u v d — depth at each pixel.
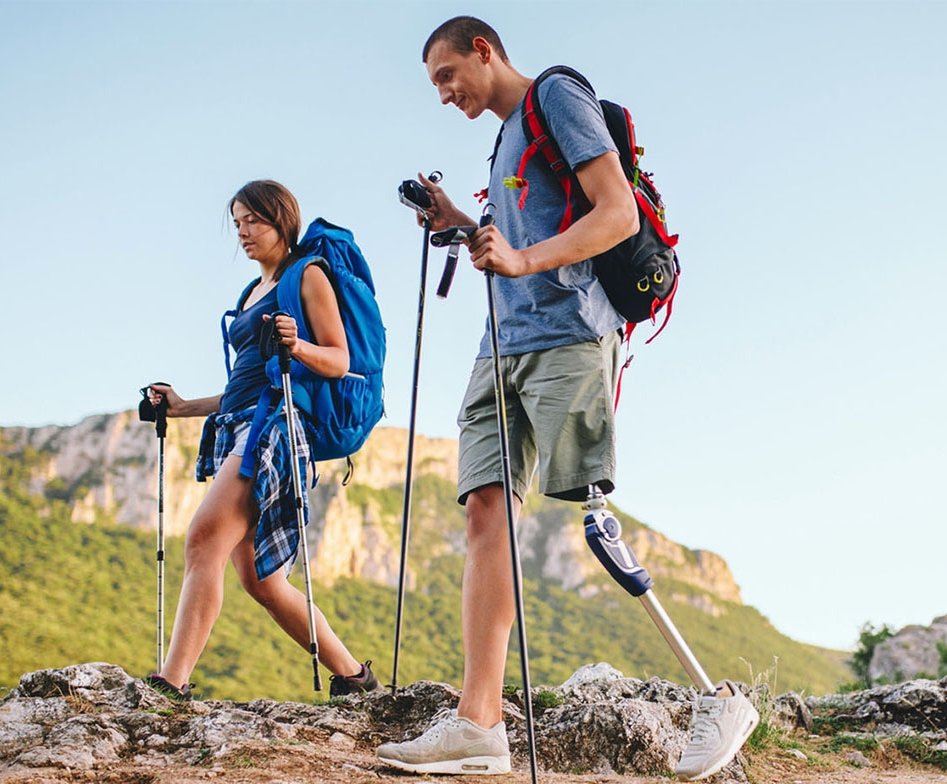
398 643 3.74
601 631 137.25
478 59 3.85
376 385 5.10
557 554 152.38
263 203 5.23
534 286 3.62
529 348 3.59
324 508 140.50
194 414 5.34
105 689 4.40
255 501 4.78
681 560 170.12
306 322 4.96
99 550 111.31
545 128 3.60
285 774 3.51
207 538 4.68
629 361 3.82
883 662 22.28
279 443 4.75
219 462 4.95
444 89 3.91
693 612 155.50
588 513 3.34
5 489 119.69
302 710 4.43
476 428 3.72
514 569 3.19
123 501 124.44
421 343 3.84
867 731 5.68
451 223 3.93
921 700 5.75
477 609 3.50
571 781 3.60
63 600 95.44
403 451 163.62
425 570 141.50
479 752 3.41
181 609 4.61
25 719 4.12
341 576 135.00
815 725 5.72
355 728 4.29
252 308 5.14
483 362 3.77
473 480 3.63
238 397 4.98
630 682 5.13
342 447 4.99
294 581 128.12
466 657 3.49
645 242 3.60
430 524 151.00
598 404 3.54
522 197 3.60
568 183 3.58
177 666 4.54
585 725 4.23
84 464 128.38
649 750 4.14
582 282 3.61
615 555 3.25
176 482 129.38
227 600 95.75
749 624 159.00
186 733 3.99
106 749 3.83
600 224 3.38
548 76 3.63
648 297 3.65
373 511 145.12
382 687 5.08
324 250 5.13
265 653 87.50
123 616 95.69
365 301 5.09
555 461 3.50
